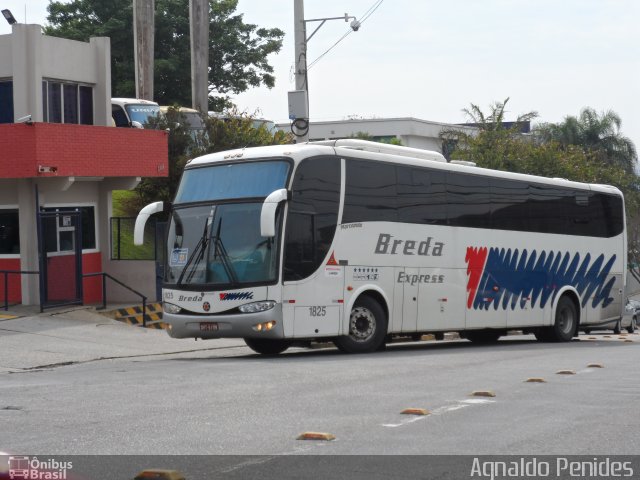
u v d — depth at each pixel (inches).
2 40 1007.0
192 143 1243.2
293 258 690.2
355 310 746.2
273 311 677.3
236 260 690.8
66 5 2175.2
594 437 349.7
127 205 1253.7
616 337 1277.1
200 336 701.3
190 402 431.8
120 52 2108.8
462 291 854.5
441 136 2031.3
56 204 1015.6
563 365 631.2
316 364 629.6
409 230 794.8
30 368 666.2
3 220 1002.7
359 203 746.2
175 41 2108.8
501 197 909.8
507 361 663.1
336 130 2605.8
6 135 931.3
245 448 323.3
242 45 2197.3
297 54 1101.1
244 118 1289.4
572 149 2081.7
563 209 998.4
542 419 387.9
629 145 2536.9
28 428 362.6
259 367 607.2
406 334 800.9
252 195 698.2
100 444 330.0
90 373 592.1
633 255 2738.7
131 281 1076.5
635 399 447.5
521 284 933.2
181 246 718.5
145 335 905.5
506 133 1930.4
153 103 1400.1
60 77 1035.9
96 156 995.9
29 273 948.0
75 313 956.6
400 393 465.1
